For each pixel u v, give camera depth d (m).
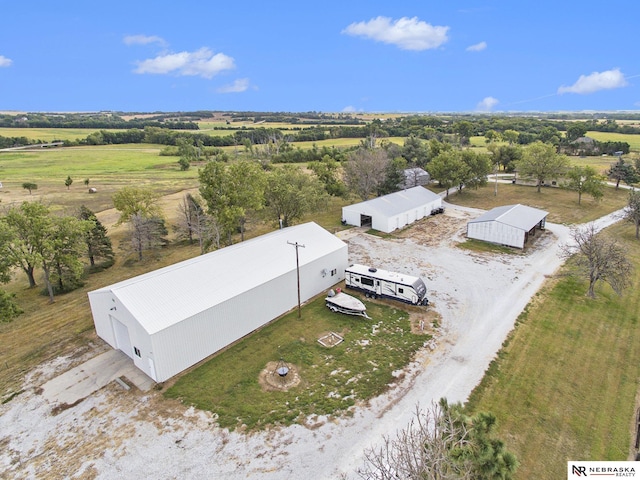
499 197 59.44
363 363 20.47
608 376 19.38
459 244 39.09
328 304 26.17
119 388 18.83
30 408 17.69
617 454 14.92
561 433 15.91
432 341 22.38
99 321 22.70
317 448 15.20
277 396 18.11
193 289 21.78
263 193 37.41
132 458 14.88
